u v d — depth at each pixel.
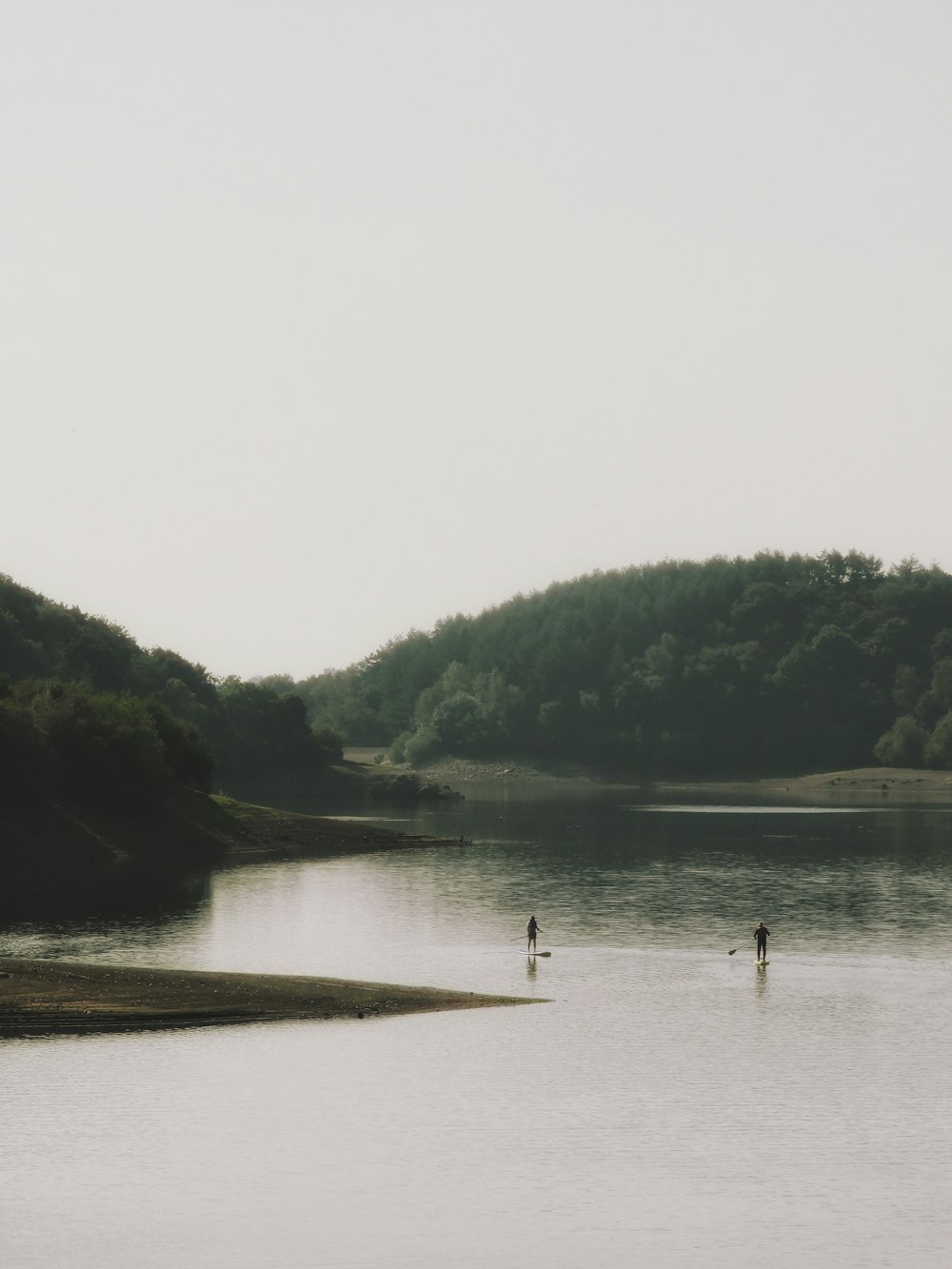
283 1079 54.03
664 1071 55.34
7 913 100.06
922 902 107.44
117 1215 41.41
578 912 101.44
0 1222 40.84
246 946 85.19
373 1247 39.44
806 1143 47.00
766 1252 39.16
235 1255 38.97
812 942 87.00
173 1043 59.16
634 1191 43.19
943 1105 50.94
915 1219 41.09
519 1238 40.06
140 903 105.94
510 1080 54.12
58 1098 51.56
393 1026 62.47
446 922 96.31
